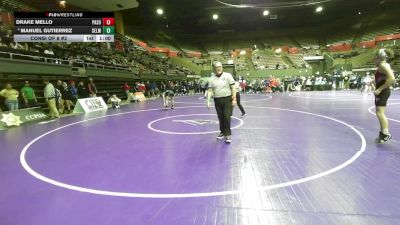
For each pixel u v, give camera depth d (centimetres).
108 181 416
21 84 1362
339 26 4803
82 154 575
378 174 424
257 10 3922
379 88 591
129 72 2392
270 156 531
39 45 1669
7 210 330
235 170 455
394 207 320
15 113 1020
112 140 706
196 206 332
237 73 3875
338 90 2988
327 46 4538
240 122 939
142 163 504
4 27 1627
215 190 377
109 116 1198
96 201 349
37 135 798
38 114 1142
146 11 3694
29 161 530
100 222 297
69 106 1371
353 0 3556
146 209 326
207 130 817
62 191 382
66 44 2030
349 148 576
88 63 1798
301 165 474
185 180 415
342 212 311
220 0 3203
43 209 330
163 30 4969
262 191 371
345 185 385
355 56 3625
